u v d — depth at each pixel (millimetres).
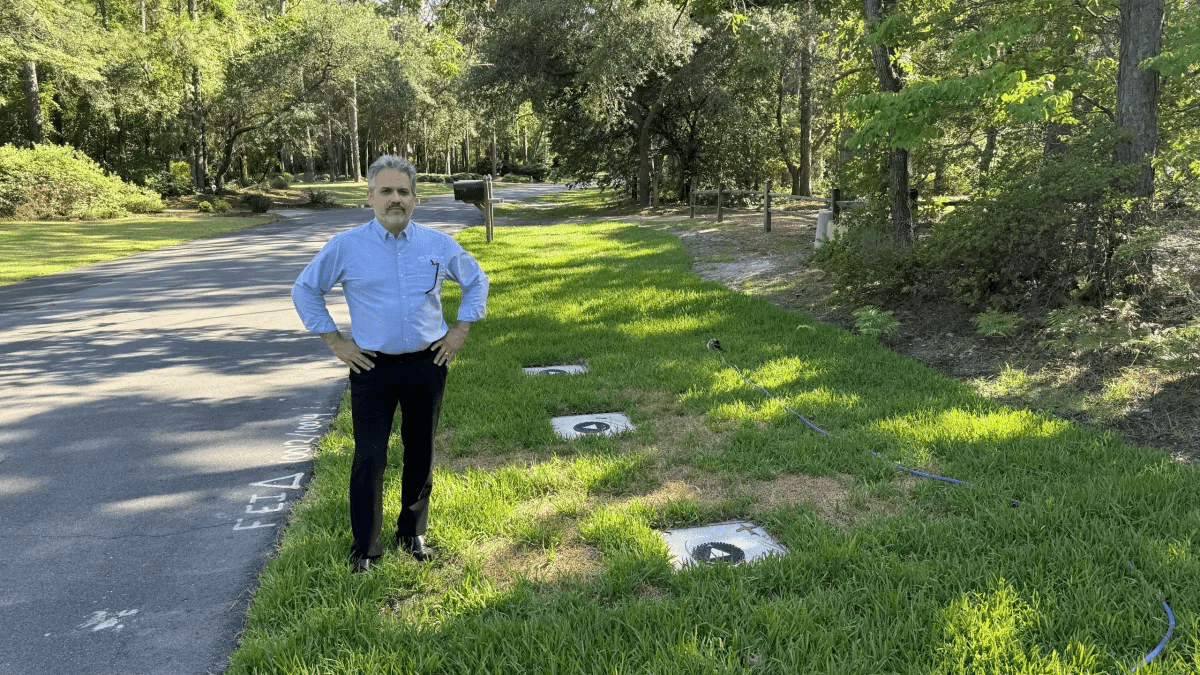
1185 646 2598
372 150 77688
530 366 6984
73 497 4301
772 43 21859
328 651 2756
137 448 5094
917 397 5480
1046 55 8953
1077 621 2773
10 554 3633
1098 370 5848
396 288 3197
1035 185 6926
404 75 57812
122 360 7574
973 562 3197
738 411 5344
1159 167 7582
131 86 36344
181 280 13164
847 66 13914
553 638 2771
